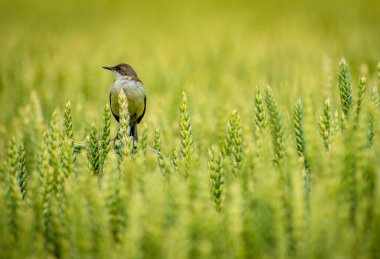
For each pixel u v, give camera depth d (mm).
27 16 18250
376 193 5266
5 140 5852
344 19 16250
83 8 20453
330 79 5766
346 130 5332
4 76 7887
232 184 5285
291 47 11711
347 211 5258
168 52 11031
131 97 5777
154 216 5242
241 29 15203
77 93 6781
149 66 8648
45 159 5344
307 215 5254
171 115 5941
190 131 5391
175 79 7309
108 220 5270
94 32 15047
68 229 5262
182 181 5297
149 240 5234
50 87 7352
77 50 10984
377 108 5391
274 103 5426
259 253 5242
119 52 10695
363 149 5297
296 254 5238
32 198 5305
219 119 5758
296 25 15797
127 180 5320
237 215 5238
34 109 5750
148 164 5391
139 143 5414
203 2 22609
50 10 19797
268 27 16094
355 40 10766
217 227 5238
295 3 20719
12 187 5316
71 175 5352
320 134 5395
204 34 14469
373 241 5250
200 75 8789
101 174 5414
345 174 5293
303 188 5285
